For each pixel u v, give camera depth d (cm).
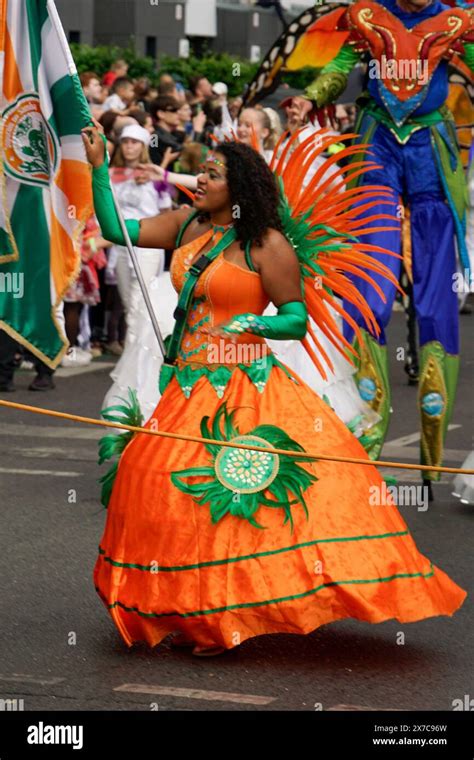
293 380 608
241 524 571
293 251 599
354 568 569
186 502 573
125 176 1320
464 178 905
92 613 662
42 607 671
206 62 2392
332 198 633
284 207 620
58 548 781
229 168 593
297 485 575
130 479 590
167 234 633
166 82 1697
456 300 910
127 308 1312
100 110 1538
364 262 636
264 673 573
